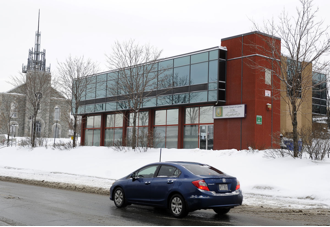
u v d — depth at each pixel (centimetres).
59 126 8188
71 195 1348
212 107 2838
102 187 1582
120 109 3494
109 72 3681
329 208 1084
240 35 2723
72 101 4019
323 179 1441
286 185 1466
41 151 3431
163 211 1035
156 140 3031
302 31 1877
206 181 897
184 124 3034
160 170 1009
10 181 1877
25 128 7725
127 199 1060
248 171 1775
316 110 3272
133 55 2931
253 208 1090
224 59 2775
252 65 2566
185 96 2903
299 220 901
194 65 2869
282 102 2812
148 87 3195
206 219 911
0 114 6488
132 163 2320
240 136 2634
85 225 797
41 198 1240
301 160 1769
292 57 1900
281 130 2798
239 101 2673
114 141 3731
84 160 2709
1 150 3922
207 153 2239
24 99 7494
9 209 992
